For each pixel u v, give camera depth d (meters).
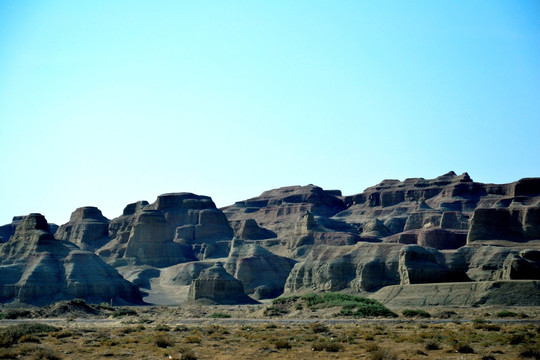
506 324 114.44
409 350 78.50
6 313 160.62
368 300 151.75
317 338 92.44
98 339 96.56
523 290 166.62
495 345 83.12
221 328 115.38
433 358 73.19
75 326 130.12
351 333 99.06
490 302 165.50
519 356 73.62
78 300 172.50
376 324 118.75
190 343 91.25
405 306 174.88
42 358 73.19
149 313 182.75
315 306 151.00
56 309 164.00
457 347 78.06
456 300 171.25
